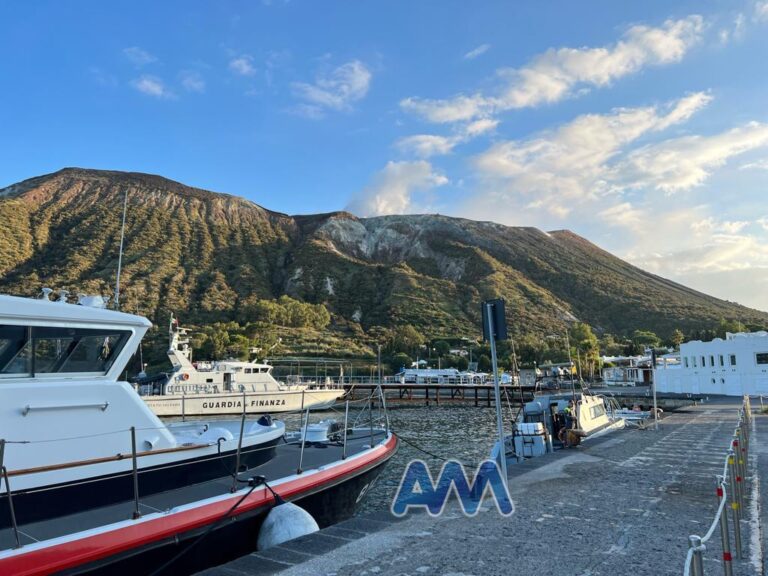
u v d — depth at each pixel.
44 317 6.31
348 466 9.68
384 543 6.12
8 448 5.88
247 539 7.24
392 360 98.75
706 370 51.19
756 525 7.02
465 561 5.53
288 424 36.31
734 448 7.97
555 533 6.56
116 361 7.00
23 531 5.82
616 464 12.05
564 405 18.45
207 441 8.31
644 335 142.38
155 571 5.71
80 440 6.48
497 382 8.43
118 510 6.58
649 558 5.65
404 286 170.38
